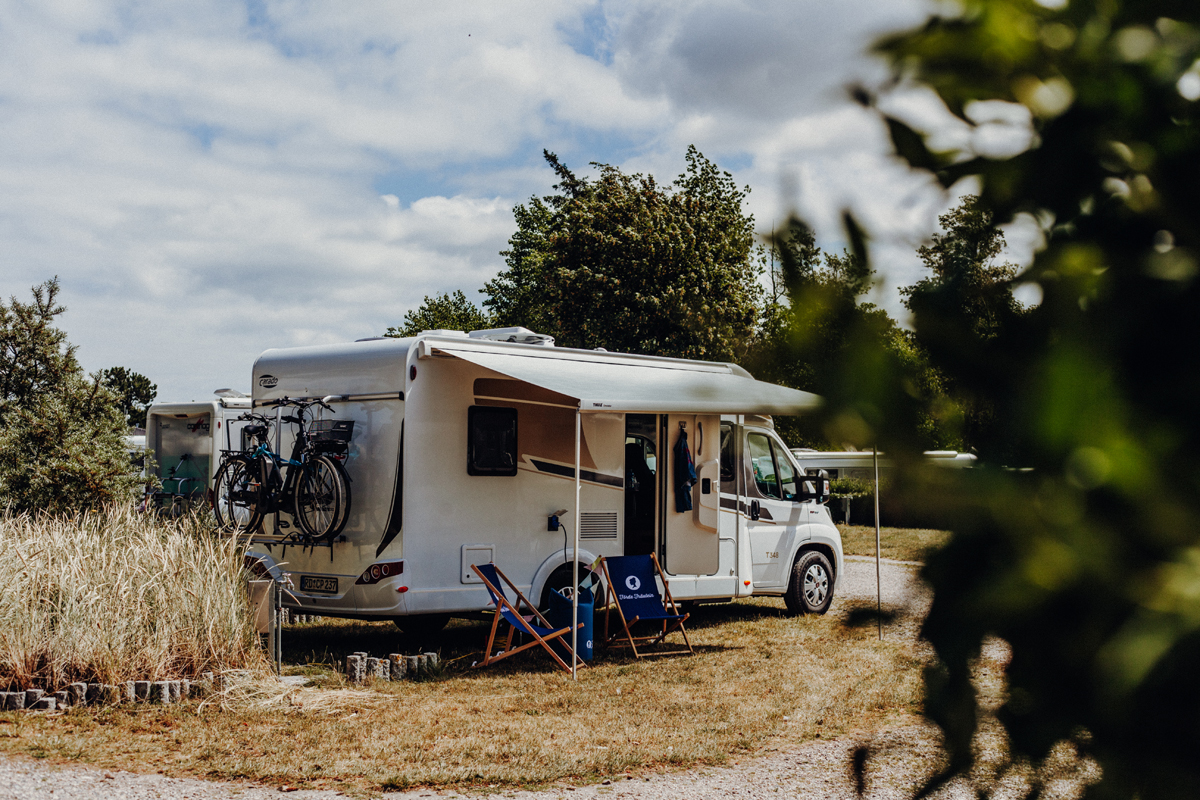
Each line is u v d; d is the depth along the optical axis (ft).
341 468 27.99
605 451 31.71
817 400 2.58
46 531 26.66
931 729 2.72
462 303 138.10
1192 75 2.44
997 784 2.74
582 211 77.51
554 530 30.40
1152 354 2.46
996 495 2.37
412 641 31.63
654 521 33.24
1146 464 2.27
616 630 33.76
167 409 45.96
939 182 2.64
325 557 28.68
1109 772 2.48
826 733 20.62
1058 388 2.36
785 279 2.60
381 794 16.40
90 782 16.24
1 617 21.59
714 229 73.87
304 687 23.66
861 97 2.53
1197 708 2.34
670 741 19.88
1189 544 2.24
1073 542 2.28
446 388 28.45
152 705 21.17
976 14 2.50
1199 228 2.46
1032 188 2.58
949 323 2.57
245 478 30.17
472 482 28.78
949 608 2.46
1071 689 2.46
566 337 77.25
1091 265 2.54
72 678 21.50
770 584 36.40
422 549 27.78
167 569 23.70
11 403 36.40
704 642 31.60
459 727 20.59
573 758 18.43
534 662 27.96
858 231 2.57
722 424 35.42
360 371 28.71
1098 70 2.46
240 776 17.06
